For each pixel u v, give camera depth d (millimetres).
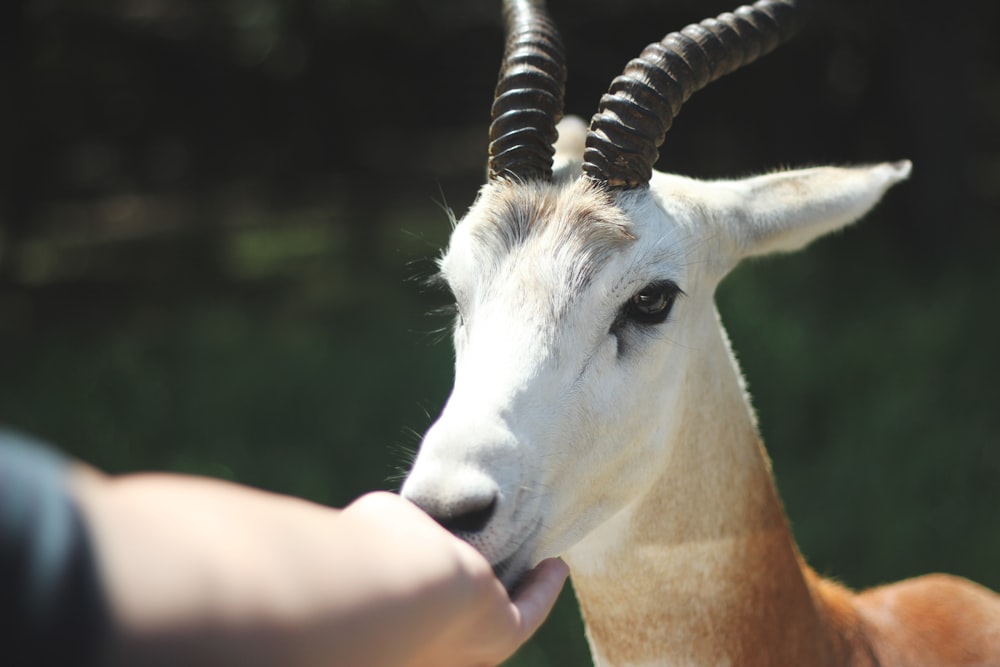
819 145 15375
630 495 2994
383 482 7914
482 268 2900
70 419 9164
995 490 7082
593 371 2805
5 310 14305
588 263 2834
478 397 2609
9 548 894
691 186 3273
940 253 12398
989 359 8703
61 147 18391
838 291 10930
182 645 984
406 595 1274
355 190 20656
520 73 3119
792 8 3342
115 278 16109
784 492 7090
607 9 14188
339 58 17766
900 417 7602
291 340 10961
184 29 17344
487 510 2453
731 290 9516
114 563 973
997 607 3775
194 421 8969
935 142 12469
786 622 3283
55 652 898
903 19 12453
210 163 20625
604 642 3289
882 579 6406
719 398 3295
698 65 3107
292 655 1086
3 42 14914
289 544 1141
